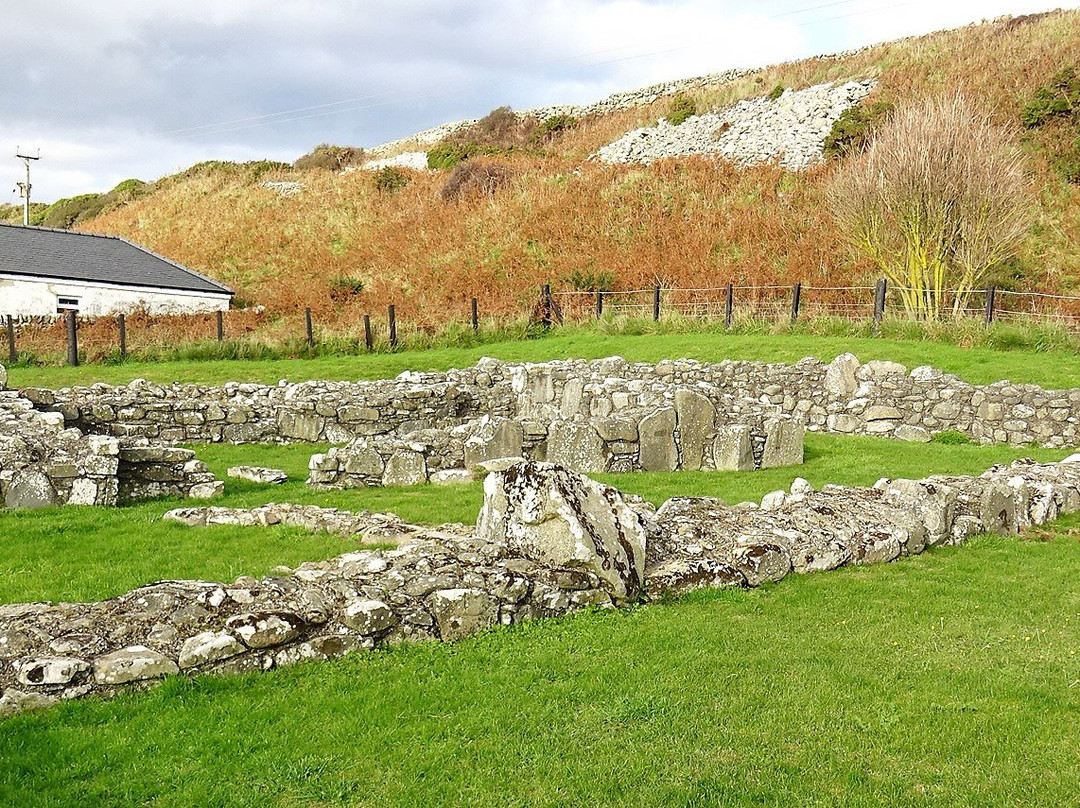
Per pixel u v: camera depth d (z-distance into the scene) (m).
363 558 6.37
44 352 24.44
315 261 38.00
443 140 57.44
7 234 33.53
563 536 6.57
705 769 4.21
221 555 7.63
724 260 30.38
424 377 18.73
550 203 37.19
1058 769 4.23
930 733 4.60
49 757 4.19
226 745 4.36
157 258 36.34
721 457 12.89
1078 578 7.65
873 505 8.86
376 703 4.82
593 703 4.93
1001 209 22.34
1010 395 15.96
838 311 24.70
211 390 16.48
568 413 15.79
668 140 43.19
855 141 35.03
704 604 6.79
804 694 5.07
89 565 7.30
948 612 6.74
